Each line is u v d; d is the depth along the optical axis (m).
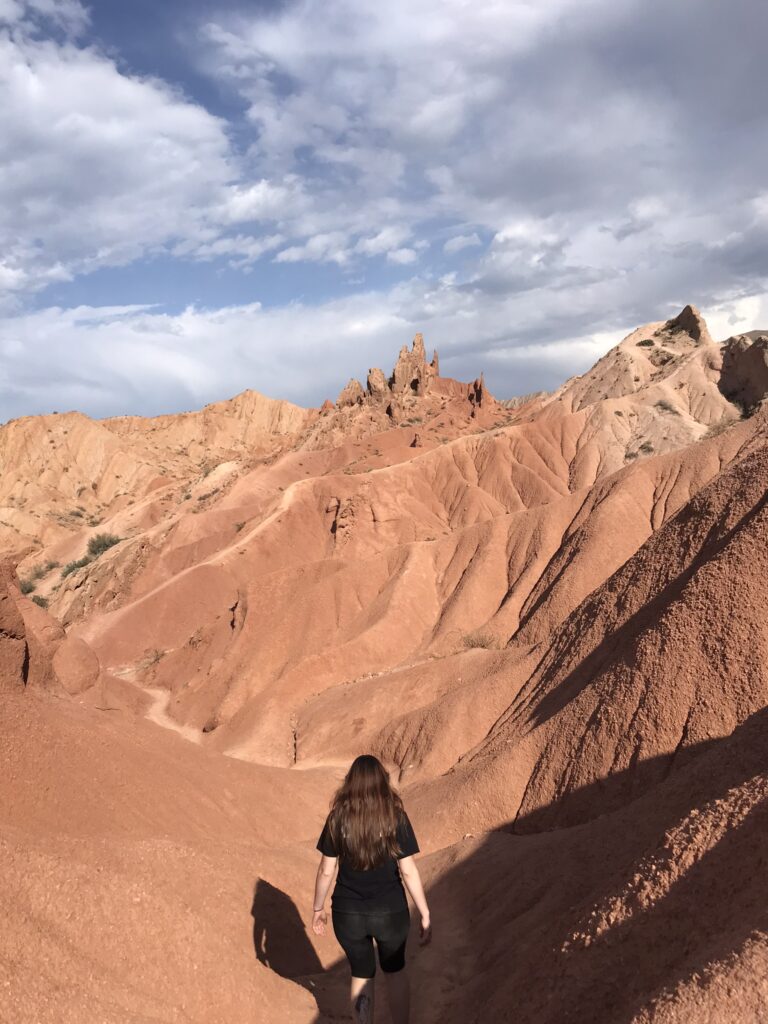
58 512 141.88
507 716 28.06
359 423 142.25
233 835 15.29
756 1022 3.41
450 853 15.99
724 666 17.00
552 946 6.53
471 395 153.75
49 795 11.64
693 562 22.44
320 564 60.19
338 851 5.87
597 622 25.38
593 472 102.06
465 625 52.50
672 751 17.17
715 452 51.03
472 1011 7.24
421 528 88.25
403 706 38.41
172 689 60.16
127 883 7.00
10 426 156.00
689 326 127.31
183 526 98.06
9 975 4.95
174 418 192.12
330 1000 7.54
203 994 6.37
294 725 44.34
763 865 4.89
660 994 4.08
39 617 21.81
